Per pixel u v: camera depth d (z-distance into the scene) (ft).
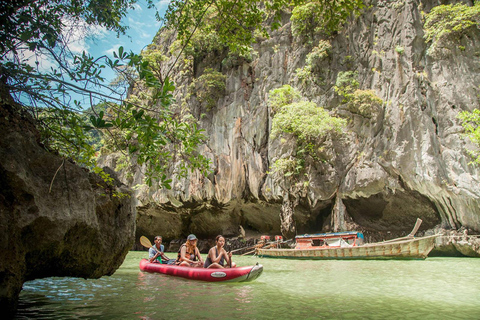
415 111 70.49
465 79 69.31
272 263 51.57
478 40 70.23
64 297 20.15
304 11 87.10
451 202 65.92
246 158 93.91
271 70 97.09
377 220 77.77
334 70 85.10
